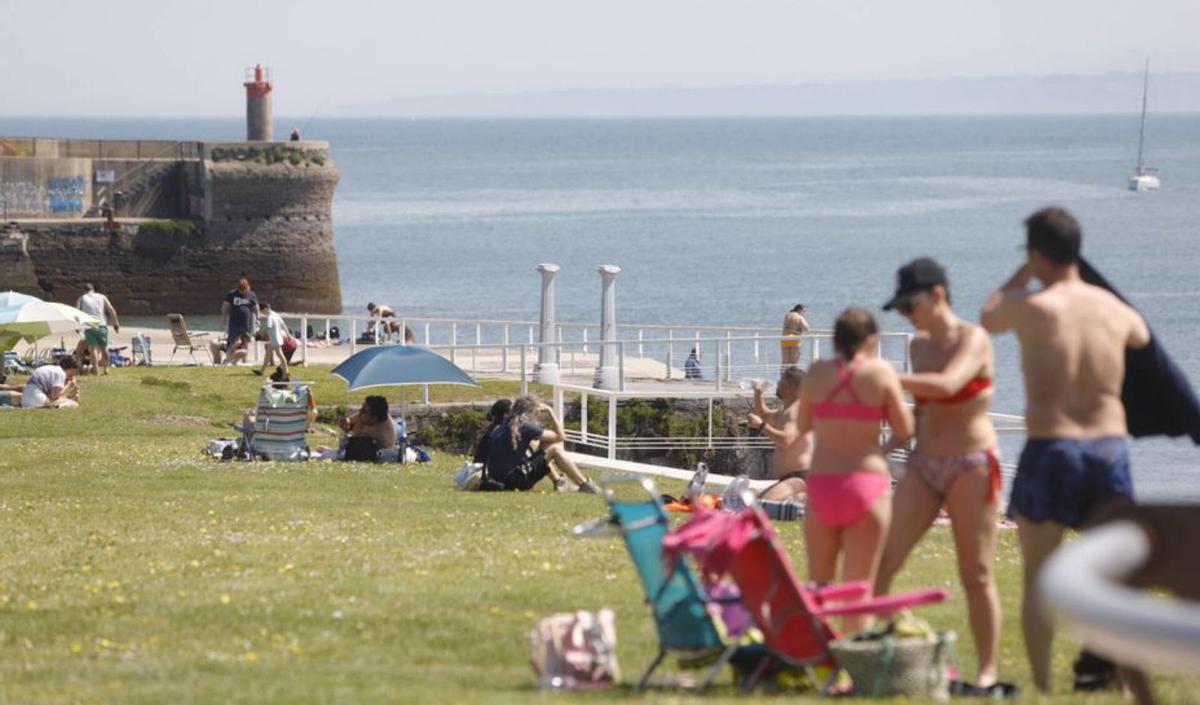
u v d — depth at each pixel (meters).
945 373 26.30
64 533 47.16
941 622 33.69
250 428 70.88
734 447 89.81
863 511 26.64
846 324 27.02
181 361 127.38
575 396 93.50
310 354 126.00
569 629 26.86
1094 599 9.00
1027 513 25.45
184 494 57.72
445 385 98.56
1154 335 26.03
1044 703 24.56
